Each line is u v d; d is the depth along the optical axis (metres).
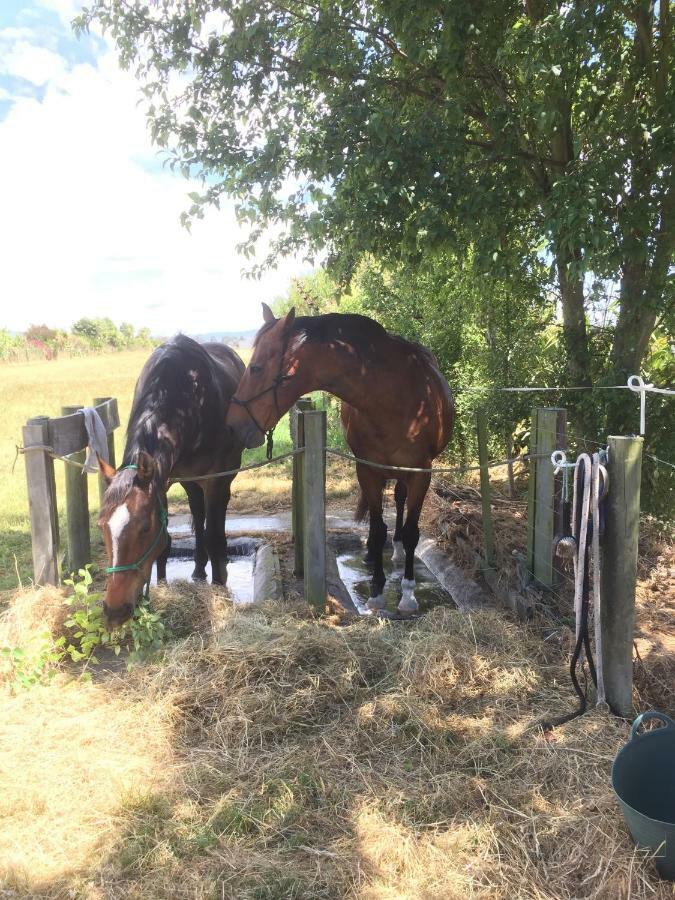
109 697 2.97
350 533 6.06
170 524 6.41
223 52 4.52
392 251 4.85
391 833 2.14
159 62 4.63
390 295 7.98
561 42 3.65
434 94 4.82
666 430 4.91
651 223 4.43
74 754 2.57
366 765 2.52
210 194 4.79
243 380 3.73
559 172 4.88
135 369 26.47
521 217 5.01
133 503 2.94
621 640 2.74
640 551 4.71
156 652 3.31
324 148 4.28
